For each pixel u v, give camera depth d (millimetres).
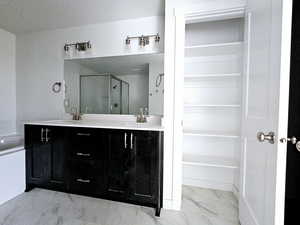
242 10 1406
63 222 1393
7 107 2504
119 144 1583
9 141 2338
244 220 1296
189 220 1444
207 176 2078
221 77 1911
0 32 2389
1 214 1482
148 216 1490
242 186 1369
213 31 1976
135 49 2121
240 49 1790
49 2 1767
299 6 1176
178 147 1561
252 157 1154
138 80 2146
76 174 1723
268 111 905
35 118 2533
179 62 1532
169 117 1575
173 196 1587
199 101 2082
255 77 1120
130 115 2188
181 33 1519
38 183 1855
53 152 1798
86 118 2340
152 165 1509
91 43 2268
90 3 1782
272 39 873
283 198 785
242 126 1400
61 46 2387
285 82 772
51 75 2449
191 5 1497
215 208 1624
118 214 1511
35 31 2459
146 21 2064
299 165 1208
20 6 1836
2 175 1649
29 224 1361
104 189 1641
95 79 2297
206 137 2080
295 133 1214
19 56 2566
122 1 1748
